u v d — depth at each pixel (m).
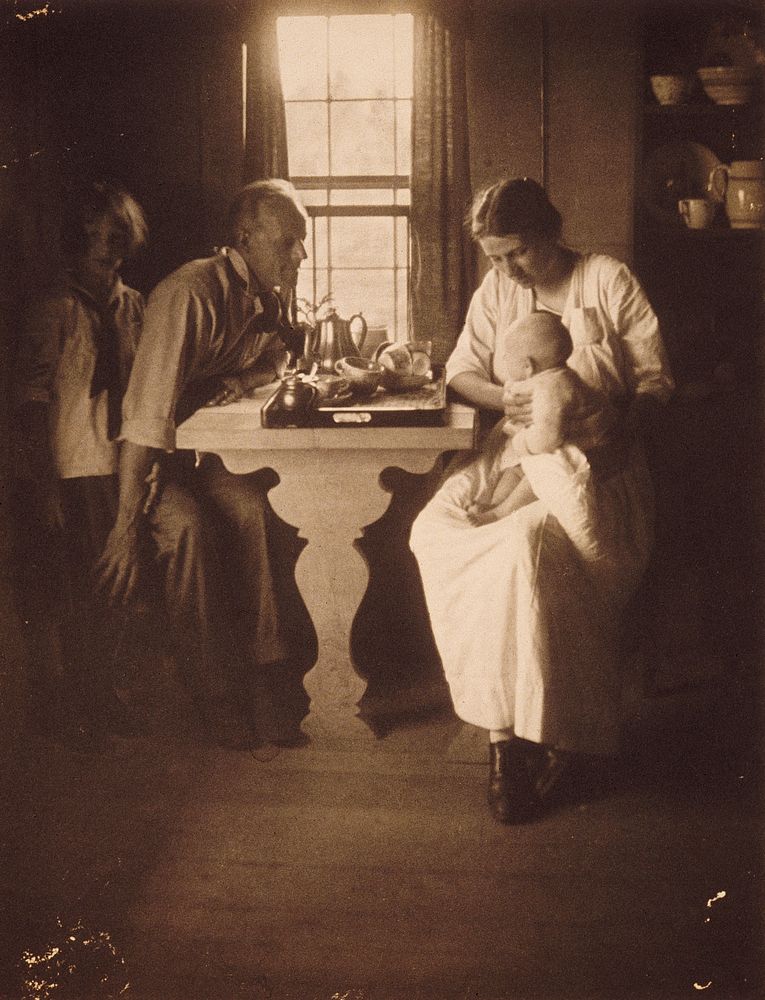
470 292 3.62
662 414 3.37
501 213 3.29
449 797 3.14
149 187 3.54
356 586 3.33
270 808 3.13
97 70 3.46
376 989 2.63
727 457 3.45
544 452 3.16
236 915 2.84
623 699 3.46
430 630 3.60
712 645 3.50
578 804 3.09
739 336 3.56
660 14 3.43
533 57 3.44
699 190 3.53
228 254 3.56
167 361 3.49
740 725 3.33
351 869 2.93
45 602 3.53
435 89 3.50
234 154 3.56
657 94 3.45
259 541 3.54
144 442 3.50
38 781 3.27
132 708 3.53
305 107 3.60
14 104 3.40
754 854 2.93
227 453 3.27
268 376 3.65
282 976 2.68
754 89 3.42
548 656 2.99
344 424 3.19
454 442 3.18
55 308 3.46
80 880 2.95
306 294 3.70
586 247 3.50
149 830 3.13
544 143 3.48
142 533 3.53
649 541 3.24
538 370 3.22
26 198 3.45
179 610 3.54
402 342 3.55
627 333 3.35
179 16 3.47
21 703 3.52
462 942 2.71
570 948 2.69
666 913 2.77
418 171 3.56
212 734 3.41
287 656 3.58
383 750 3.32
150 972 2.72
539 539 3.04
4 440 3.49
